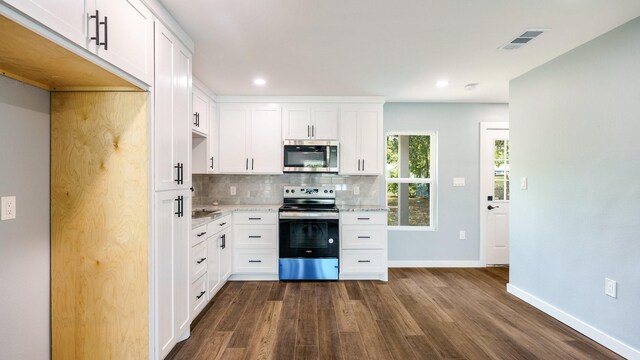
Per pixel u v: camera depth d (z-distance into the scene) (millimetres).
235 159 3910
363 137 3959
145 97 1799
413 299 3135
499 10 1966
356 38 2352
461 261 4297
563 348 2242
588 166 2408
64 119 1783
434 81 3357
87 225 1792
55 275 1794
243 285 3529
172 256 2043
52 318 1798
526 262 3082
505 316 2756
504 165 4359
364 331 2471
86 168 1793
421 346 2260
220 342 2291
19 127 1583
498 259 4328
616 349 2178
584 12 1986
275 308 2895
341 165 3957
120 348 1813
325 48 2525
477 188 4316
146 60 1746
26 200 1628
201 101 3389
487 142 4320
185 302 2254
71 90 1771
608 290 2246
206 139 3582
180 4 1884
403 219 4473
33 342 1687
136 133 1793
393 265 4289
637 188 2062
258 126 3920
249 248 3658
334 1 1865
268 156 3924
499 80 3326
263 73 3102
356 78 3260
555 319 2693
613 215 2217
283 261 3629
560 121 2672
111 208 1796
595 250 2350
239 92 3770
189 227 2301
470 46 2496
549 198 2791
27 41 1158
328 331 2467
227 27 2172
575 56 2525
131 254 1803
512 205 3279
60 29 1156
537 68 2936
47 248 1771
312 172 3875
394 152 4473
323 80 3318
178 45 2139
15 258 1570
